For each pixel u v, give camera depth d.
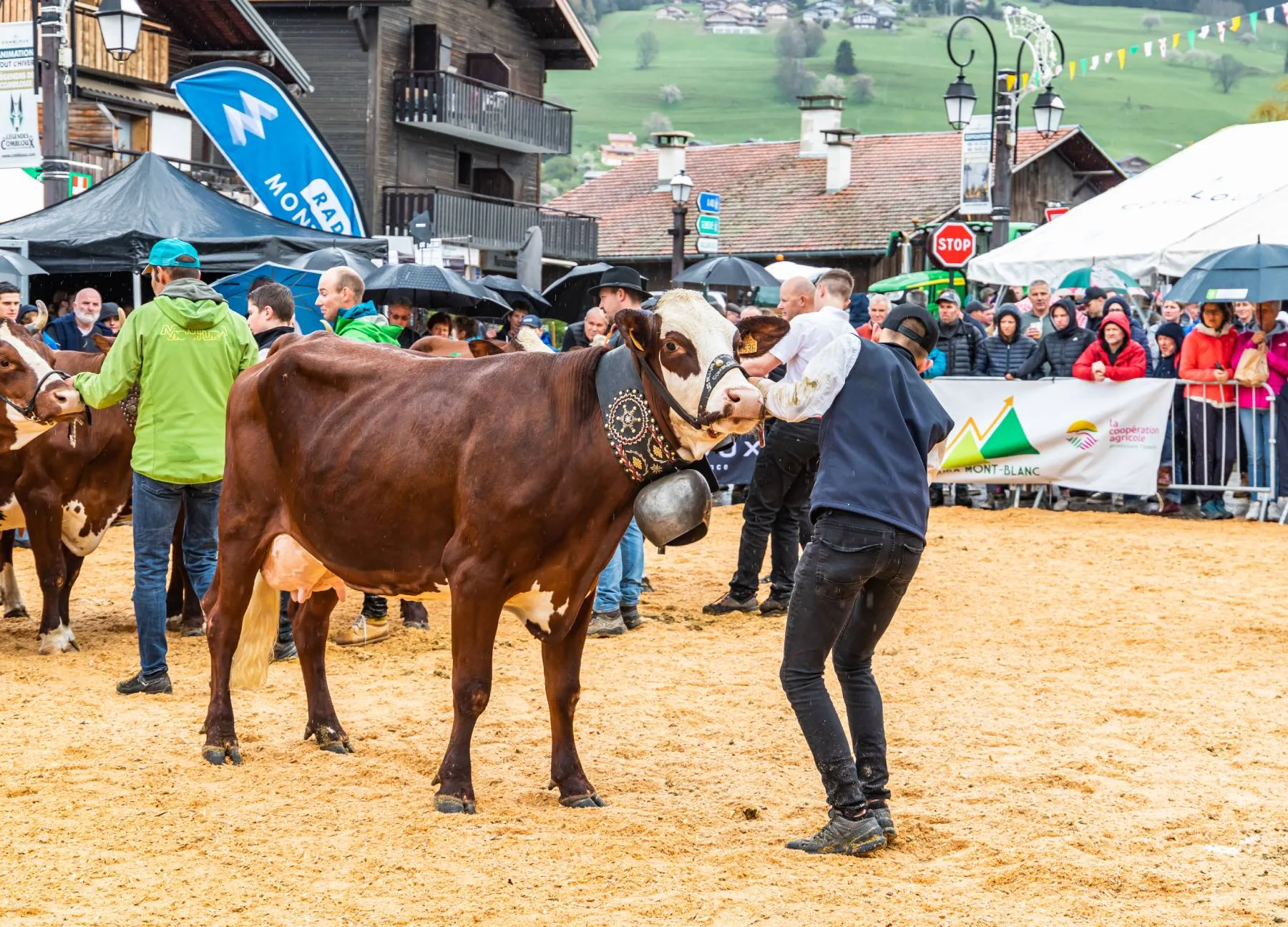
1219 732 7.03
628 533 9.52
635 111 176.00
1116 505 15.66
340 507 6.09
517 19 42.25
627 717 7.30
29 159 17.34
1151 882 4.95
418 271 13.65
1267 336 14.60
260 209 19.94
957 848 5.38
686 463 5.61
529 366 5.83
